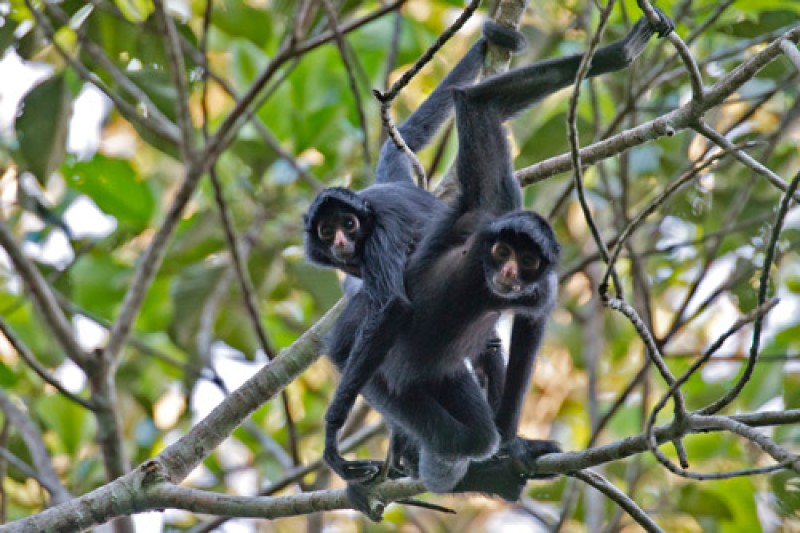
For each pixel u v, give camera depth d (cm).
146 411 1758
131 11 1405
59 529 986
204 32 1351
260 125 1509
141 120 1325
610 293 1717
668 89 1591
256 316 1305
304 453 1905
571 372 2002
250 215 1642
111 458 1268
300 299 1911
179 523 1867
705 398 1683
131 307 1288
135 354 1792
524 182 1109
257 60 1670
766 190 1598
